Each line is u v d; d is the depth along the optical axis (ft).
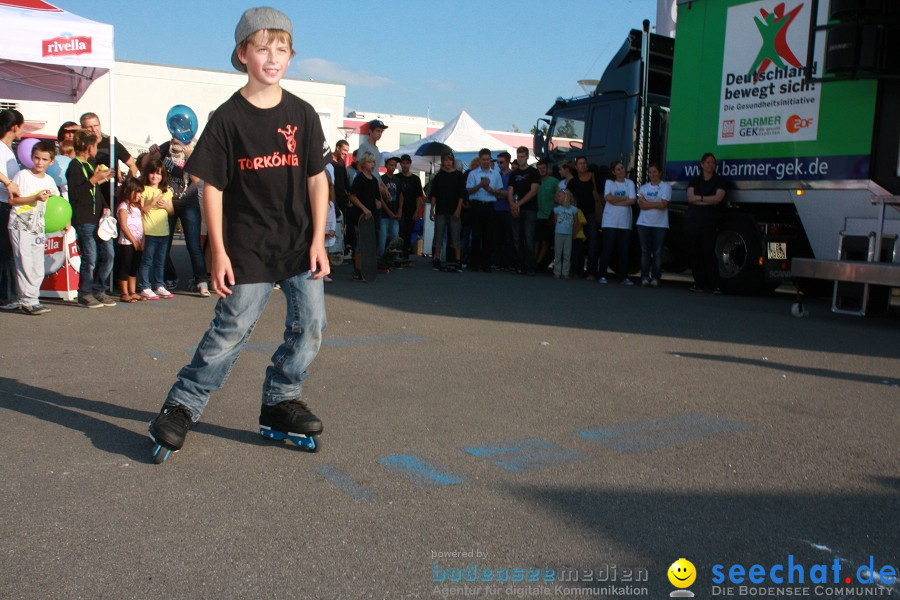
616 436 13.05
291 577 8.13
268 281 11.28
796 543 9.23
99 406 14.10
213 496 10.18
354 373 17.03
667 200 36.86
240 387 15.61
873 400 15.90
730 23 34.04
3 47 25.63
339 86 103.76
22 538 8.86
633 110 40.09
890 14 27.43
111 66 27.12
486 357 19.03
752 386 16.83
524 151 40.96
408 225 44.16
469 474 11.14
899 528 9.70
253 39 10.54
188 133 30.07
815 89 30.83
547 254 44.91
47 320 22.97
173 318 23.70
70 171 24.80
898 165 28.50
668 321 25.72
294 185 11.15
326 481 10.78
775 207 34.91
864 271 25.93
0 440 12.14
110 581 7.95
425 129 122.93
